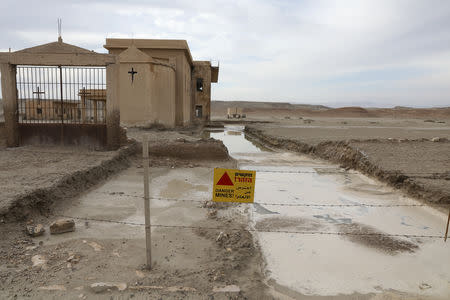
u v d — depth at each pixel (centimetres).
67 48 1111
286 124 4228
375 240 616
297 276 490
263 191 957
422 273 502
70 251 499
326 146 1608
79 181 823
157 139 1507
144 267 463
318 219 729
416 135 2344
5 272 428
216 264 485
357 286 467
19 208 588
